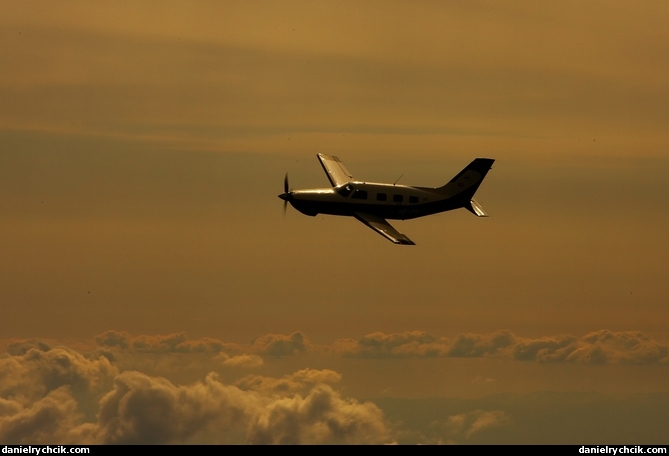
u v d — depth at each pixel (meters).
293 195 94.94
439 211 101.31
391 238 88.50
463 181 101.69
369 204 96.44
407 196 98.25
